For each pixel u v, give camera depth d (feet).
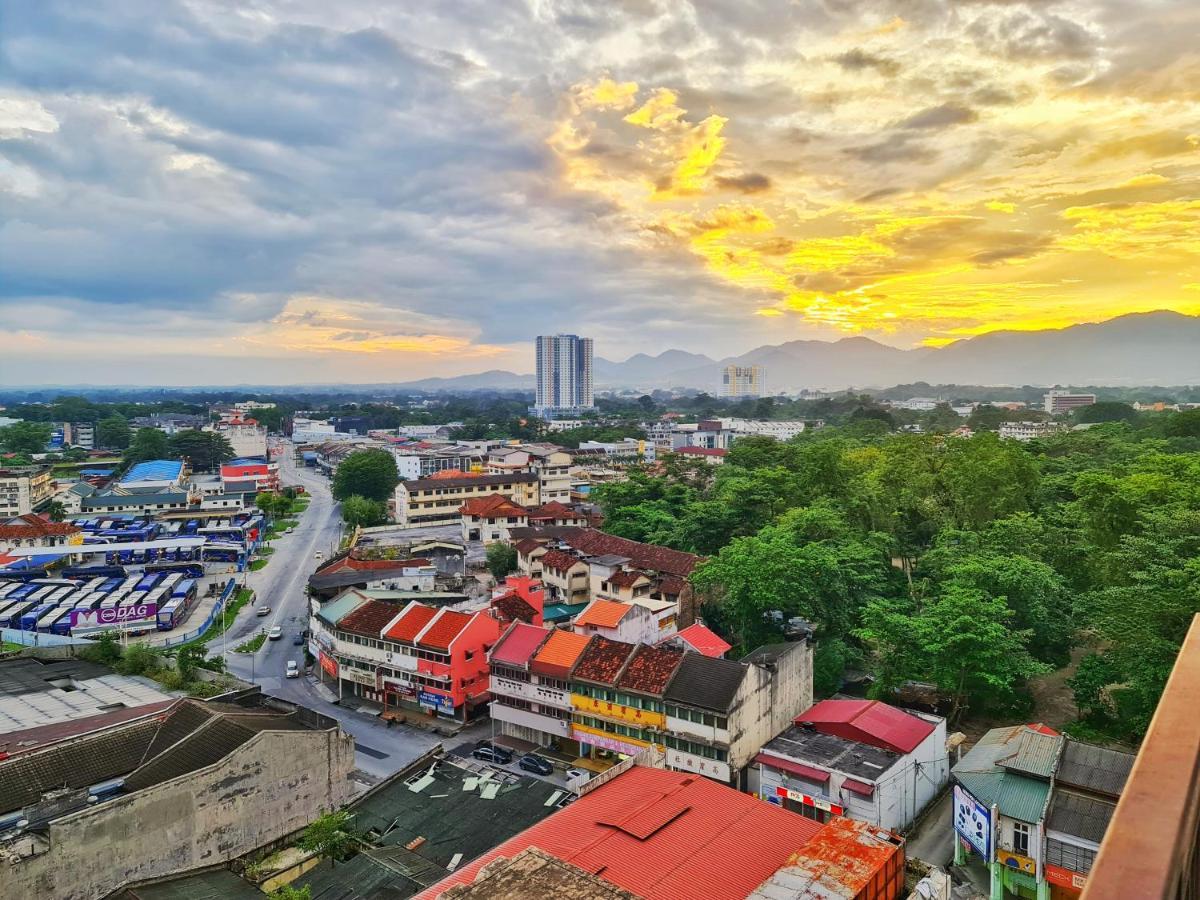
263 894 119.14
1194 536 173.37
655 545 284.41
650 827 107.14
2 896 106.11
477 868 101.55
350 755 152.66
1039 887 110.52
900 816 137.69
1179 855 13.20
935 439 363.35
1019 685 187.52
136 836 120.16
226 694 173.58
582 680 166.50
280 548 394.73
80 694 190.29
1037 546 225.15
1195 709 19.17
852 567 217.97
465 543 356.79
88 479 555.28
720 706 147.43
